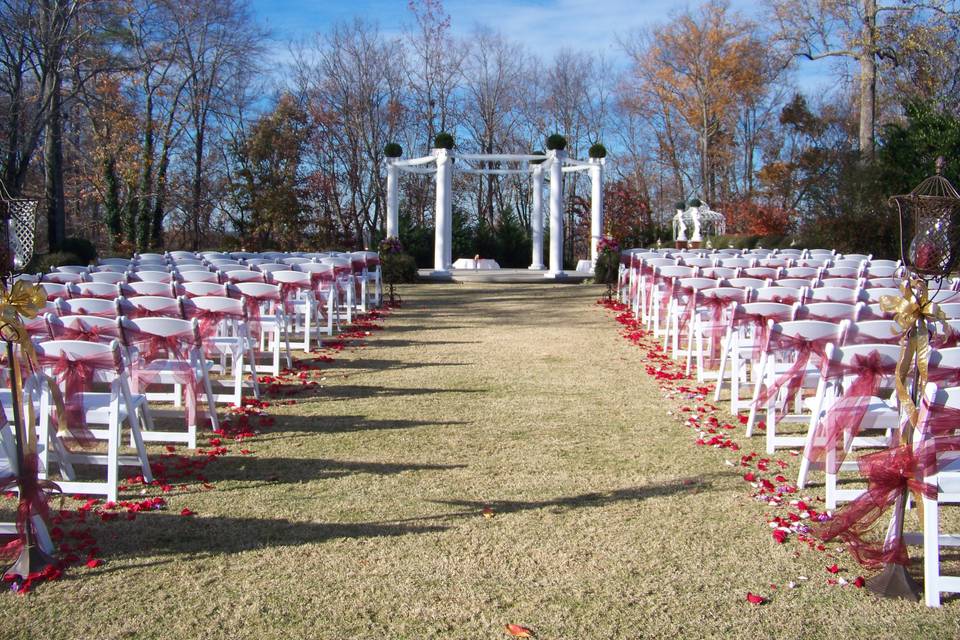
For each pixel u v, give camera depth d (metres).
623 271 14.66
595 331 11.28
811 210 25.55
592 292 17.27
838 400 4.30
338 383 7.76
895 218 19.53
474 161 40.19
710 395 7.27
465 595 3.41
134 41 23.69
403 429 6.06
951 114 20.75
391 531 4.09
